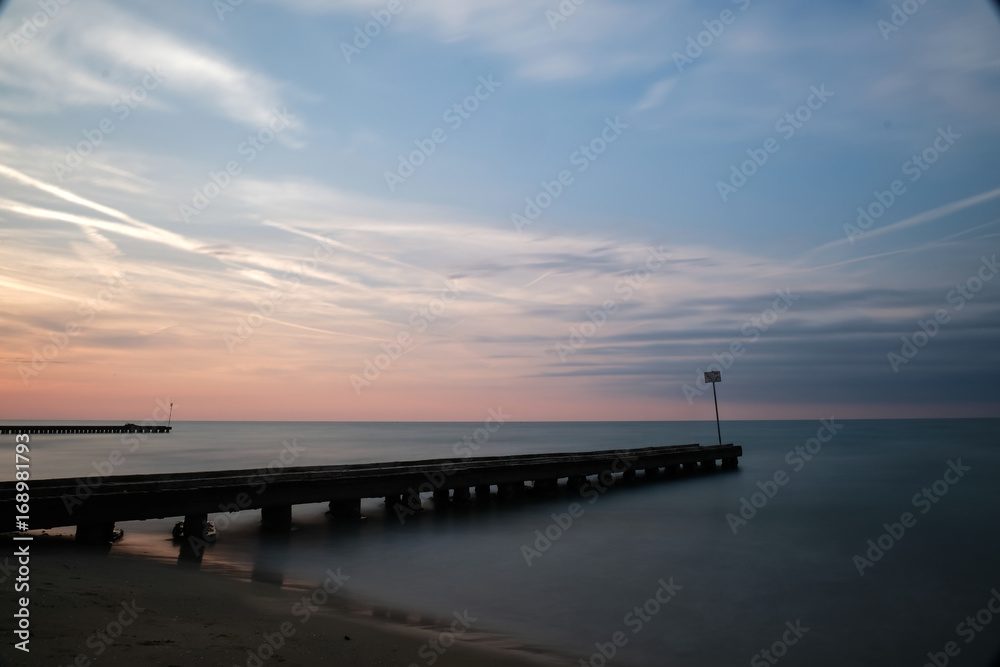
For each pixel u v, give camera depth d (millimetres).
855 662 8281
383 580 12234
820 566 13719
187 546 14555
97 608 7824
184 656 6406
